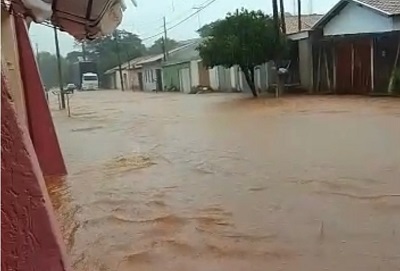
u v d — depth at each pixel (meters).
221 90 27.67
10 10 3.35
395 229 4.19
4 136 1.68
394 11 17.05
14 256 1.69
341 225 4.34
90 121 14.80
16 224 1.69
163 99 24.45
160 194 5.64
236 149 8.16
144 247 4.05
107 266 3.72
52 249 1.75
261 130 10.22
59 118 16.28
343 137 8.66
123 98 27.88
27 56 6.92
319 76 20.34
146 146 9.22
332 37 19.52
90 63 52.16
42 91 6.99
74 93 37.09
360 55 18.44
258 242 4.04
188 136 10.15
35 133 6.89
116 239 4.26
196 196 5.47
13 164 1.69
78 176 6.76
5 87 1.69
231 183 5.95
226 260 3.73
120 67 48.75
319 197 5.16
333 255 3.75
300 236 4.13
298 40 21.08
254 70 21.16
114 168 7.23
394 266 3.54
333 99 16.61
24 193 1.71
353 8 18.39
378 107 13.11
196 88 29.83
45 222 1.74
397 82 16.88
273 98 18.80
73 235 4.39
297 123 10.93
